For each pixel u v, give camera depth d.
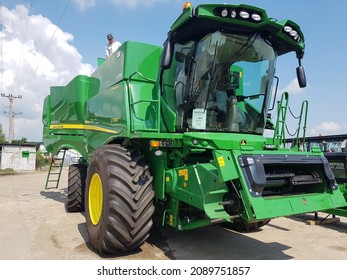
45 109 8.80
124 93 4.72
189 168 3.70
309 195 3.77
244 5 3.89
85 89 6.66
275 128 4.61
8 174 23.45
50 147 8.32
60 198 9.34
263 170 3.47
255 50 4.39
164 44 4.07
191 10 3.80
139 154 4.28
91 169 4.63
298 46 4.52
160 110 4.43
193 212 4.03
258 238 5.11
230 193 3.48
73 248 4.50
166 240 4.86
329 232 5.64
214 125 4.33
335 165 6.30
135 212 3.90
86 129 6.26
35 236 5.12
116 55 5.27
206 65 4.21
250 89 4.57
